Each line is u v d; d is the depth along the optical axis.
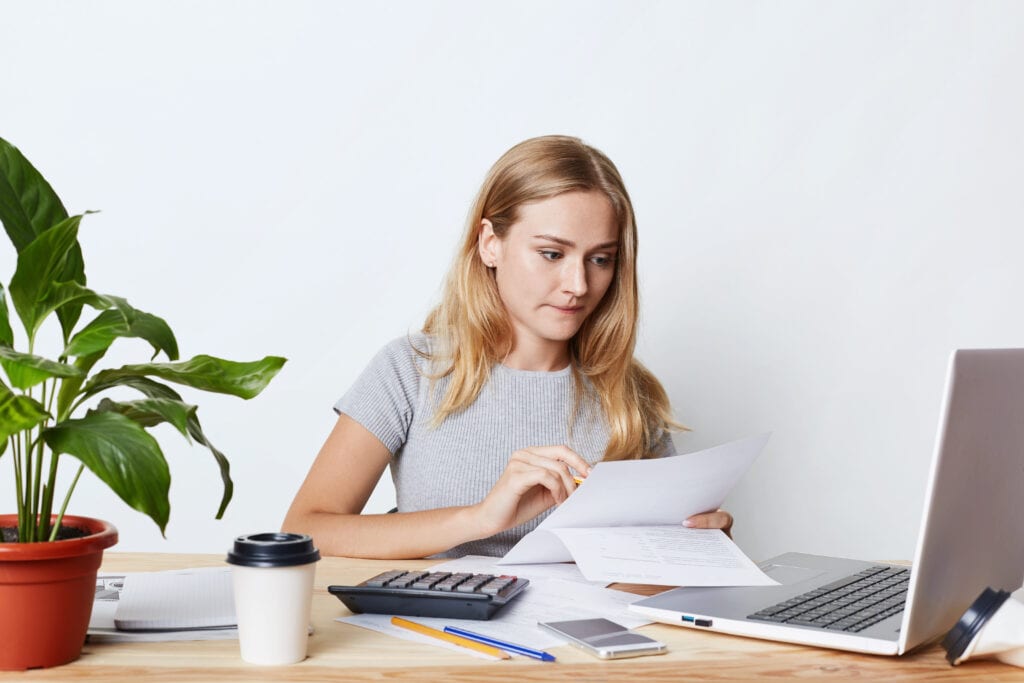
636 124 2.38
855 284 2.46
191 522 2.35
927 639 0.97
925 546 0.88
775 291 2.44
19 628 0.83
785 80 2.42
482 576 1.10
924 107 2.46
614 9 2.36
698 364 2.43
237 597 0.89
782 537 2.49
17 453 0.86
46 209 0.92
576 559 1.09
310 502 1.65
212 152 2.31
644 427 1.84
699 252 2.41
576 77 2.36
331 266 2.34
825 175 2.44
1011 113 2.49
